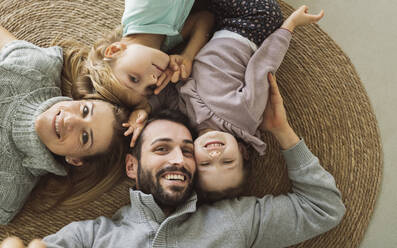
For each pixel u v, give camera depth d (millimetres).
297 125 1256
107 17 1286
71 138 1054
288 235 1107
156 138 1059
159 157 1048
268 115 1161
